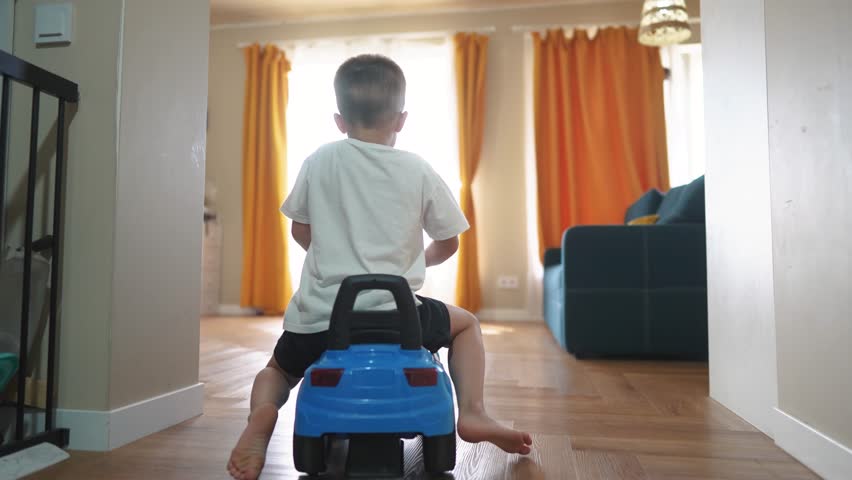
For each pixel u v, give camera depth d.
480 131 4.26
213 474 0.96
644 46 4.10
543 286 3.96
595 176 4.09
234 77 4.66
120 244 1.12
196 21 1.39
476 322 1.10
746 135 1.35
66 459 1.04
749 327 1.35
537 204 4.12
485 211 4.29
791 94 1.09
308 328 0.97
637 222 2.92
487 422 0.95
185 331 1.34
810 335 1.03
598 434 1.25
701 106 4.11
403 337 0.90
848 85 0.88
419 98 4.39
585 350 2.40
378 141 1.06
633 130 4.11
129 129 1.15
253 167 4.49
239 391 1.67
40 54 1.16
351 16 4.53
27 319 1.05
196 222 1.39
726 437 1.23
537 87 4.18
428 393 0.88
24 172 1.16
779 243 1.15
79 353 1.11
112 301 1.10
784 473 1.00
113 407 1.11
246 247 4.46
